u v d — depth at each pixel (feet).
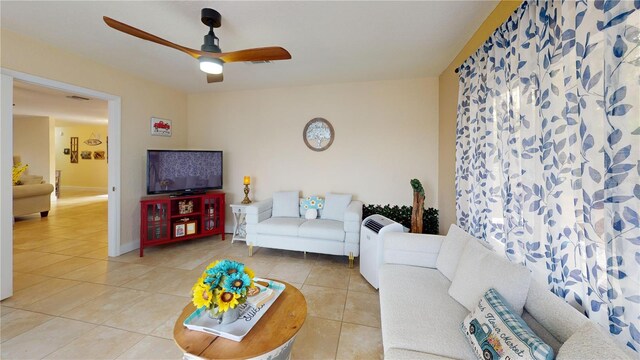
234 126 14.16
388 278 6.23
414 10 6.64
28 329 6.14
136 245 11.85
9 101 7.66
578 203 3.79
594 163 3.41
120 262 10.34
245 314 4.66
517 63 5.15
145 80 12.12
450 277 6.05
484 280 4.63
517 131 5.29
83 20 7.16
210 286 4.30
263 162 13.84
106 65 10.37
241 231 13.50
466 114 7.85
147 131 12.26
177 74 11.47
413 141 12.03
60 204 22.82
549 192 4.23
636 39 2.89
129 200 11.51
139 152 11.91
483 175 6.55
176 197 12.01
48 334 5.98
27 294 7.77
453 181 9.73
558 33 4.10
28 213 16.83
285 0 6.20
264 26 7.36
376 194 12.48
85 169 32.04
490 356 3.39
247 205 12.00
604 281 3.39
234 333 4.12
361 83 12.51
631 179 2.93
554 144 4.14
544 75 4.33
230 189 14.34
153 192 11.53
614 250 3.10
